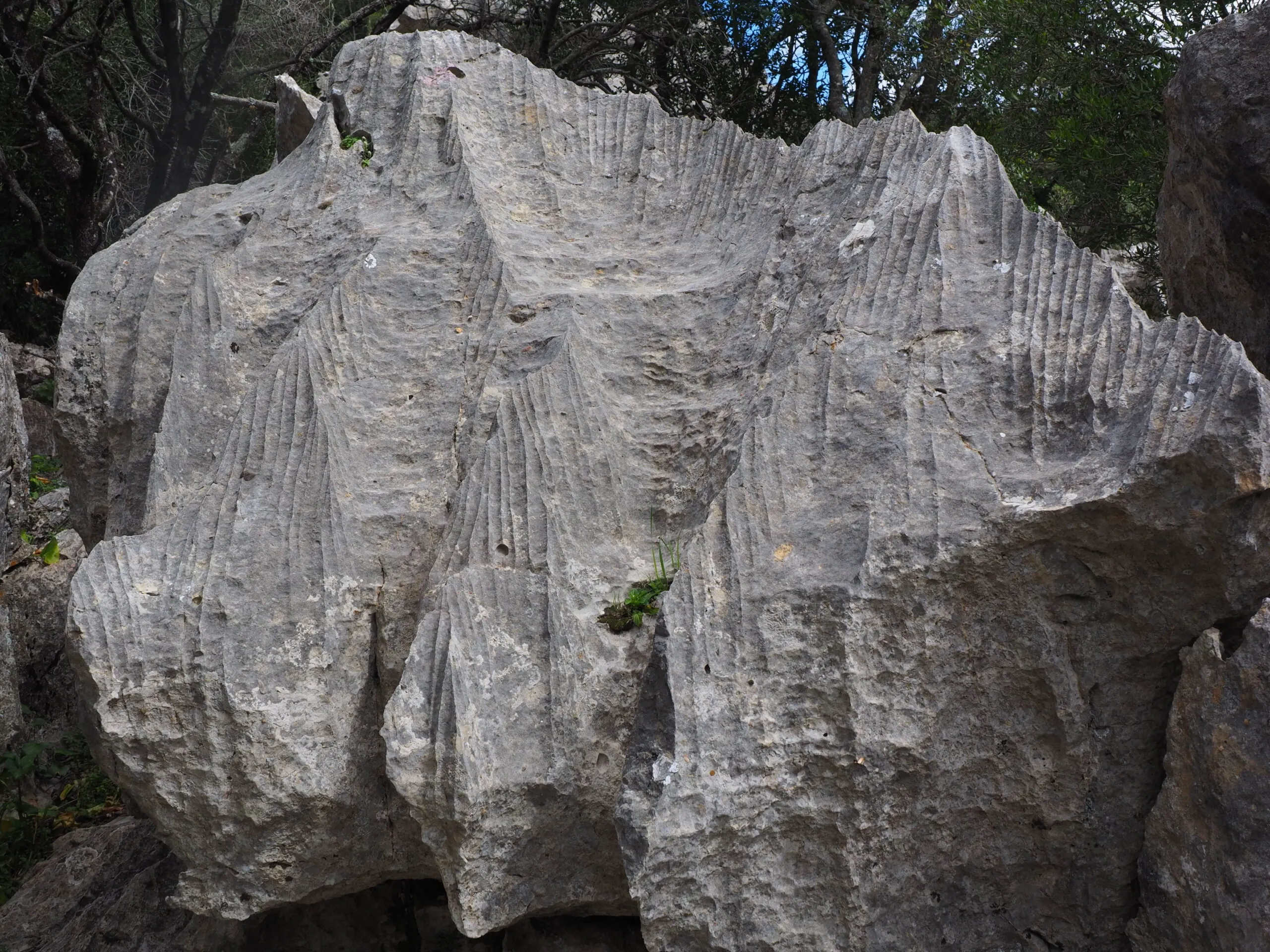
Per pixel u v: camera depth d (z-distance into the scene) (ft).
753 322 12.64
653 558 11.78
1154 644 10.48
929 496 10.62
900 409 11.04
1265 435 9.48
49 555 21.34
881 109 38.73
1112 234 26.55
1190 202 15.74
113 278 14.23
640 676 11.12
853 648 10.39
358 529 11.94
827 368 11.37
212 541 11.79
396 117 14.85
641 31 41.16
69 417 13.79
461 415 12.61
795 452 11.15
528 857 11.00
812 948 10.68
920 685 10.63
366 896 13.33
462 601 11.02
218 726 11.25
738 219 13.85
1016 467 10.70
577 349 12.45
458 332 13.07
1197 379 10.02
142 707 11.25
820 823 10.56
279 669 11.43
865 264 11.89
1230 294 15.26
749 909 10.54
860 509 10.71
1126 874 10.88
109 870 15.01
